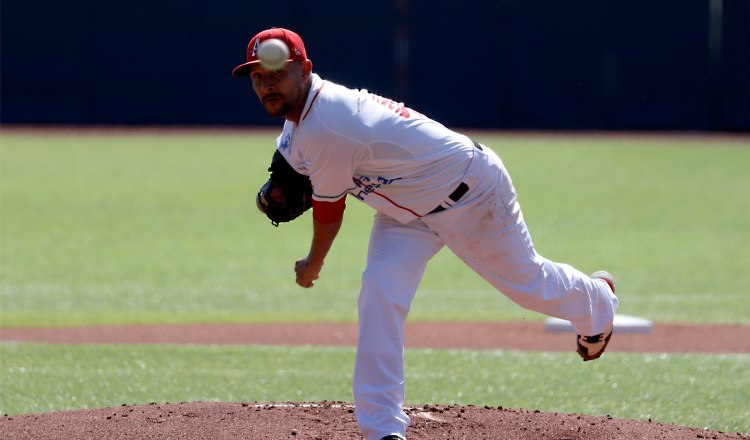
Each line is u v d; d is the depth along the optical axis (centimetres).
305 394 2312
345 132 1513
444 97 8856
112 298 3841
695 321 3438
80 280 4219
